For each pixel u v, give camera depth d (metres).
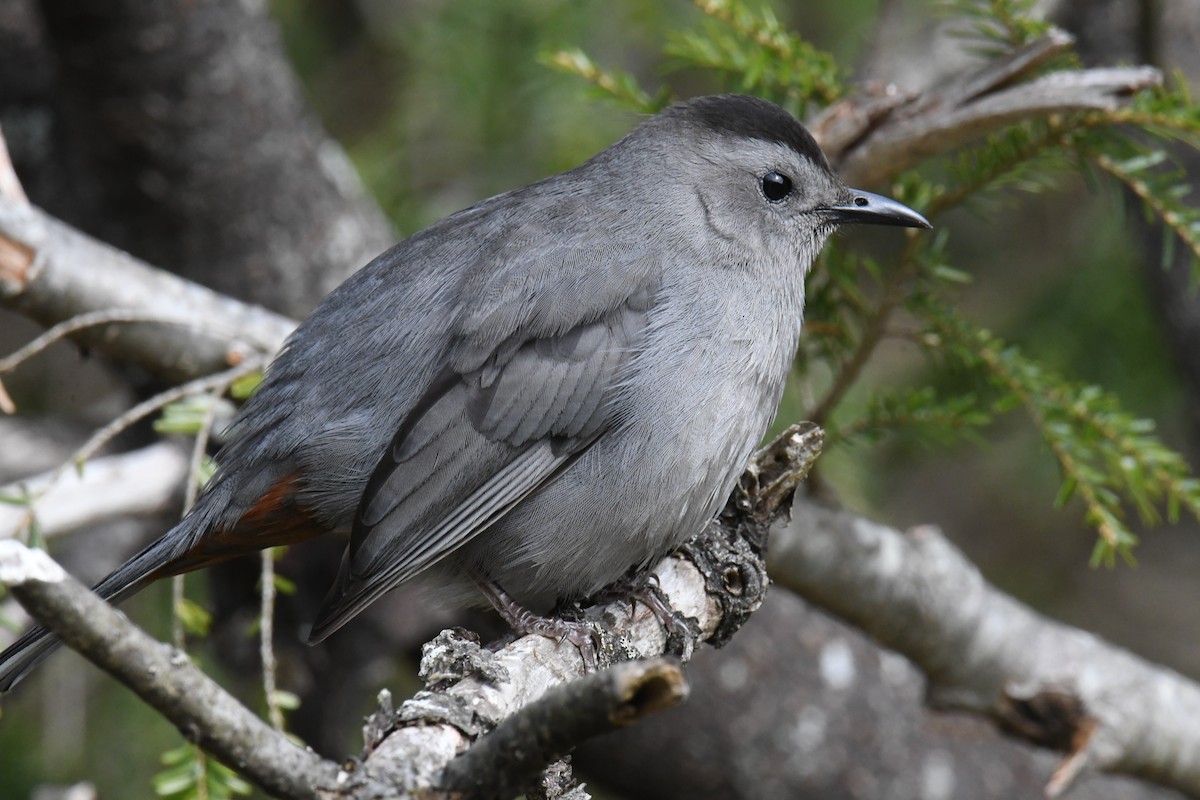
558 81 10.86
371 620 10.72
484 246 7.99
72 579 4.31
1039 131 8.62
